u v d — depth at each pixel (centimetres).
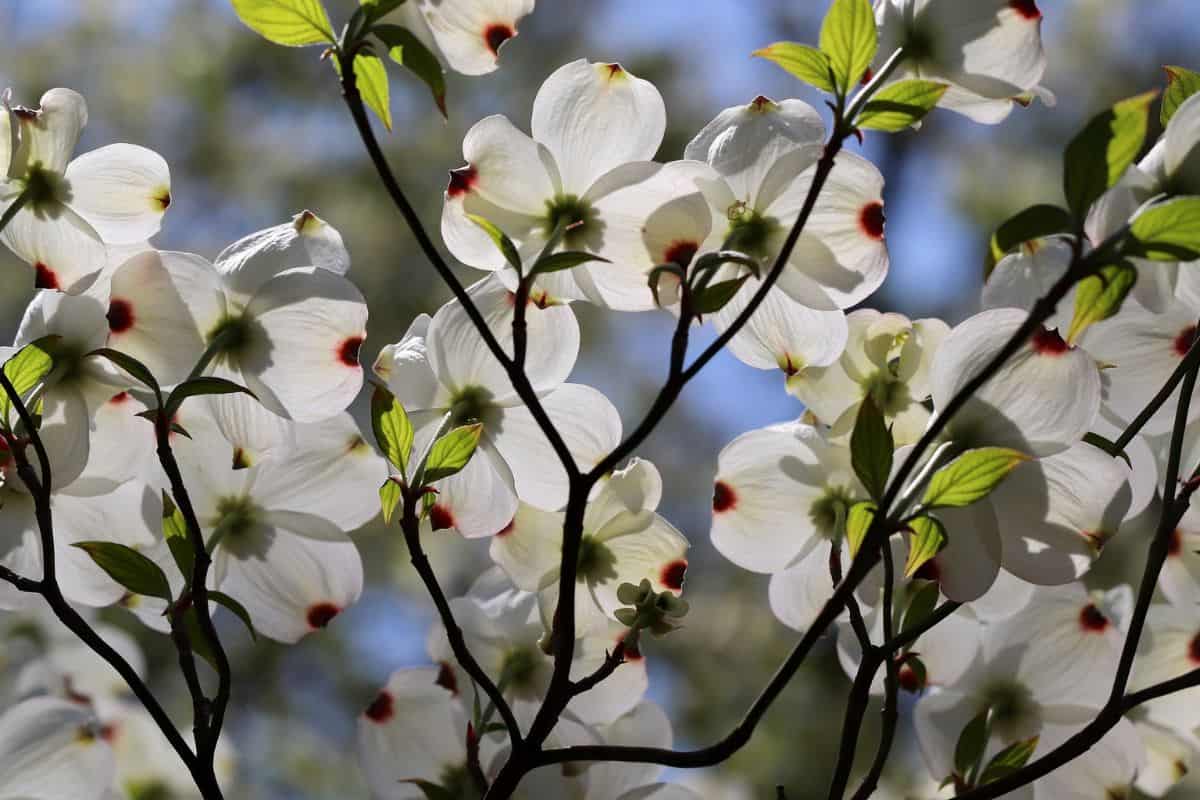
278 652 435
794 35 638
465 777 179
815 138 172
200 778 171
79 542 171
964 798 171
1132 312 176
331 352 174
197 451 176
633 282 172
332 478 177
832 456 176
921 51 171
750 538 178
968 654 180
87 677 184
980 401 171
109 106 500
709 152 173
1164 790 183
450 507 176
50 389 173
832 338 175
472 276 443
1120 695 171
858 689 171
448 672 179
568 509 168
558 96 172
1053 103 173
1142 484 175
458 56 171
